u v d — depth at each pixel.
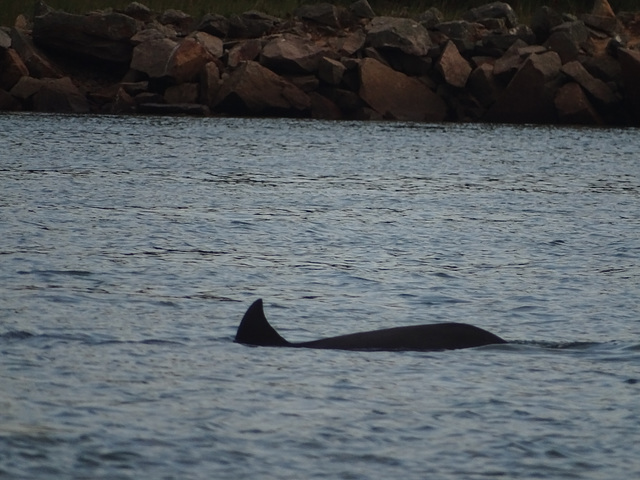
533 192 86.94
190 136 129.62
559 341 40.19
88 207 72.44
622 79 165.38
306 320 43.66
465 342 38.47
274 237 63.50
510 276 53.78
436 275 53.66
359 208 76.00
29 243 58.38
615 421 30.58
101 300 45.50
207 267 53.97
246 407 31.06
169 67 165.38
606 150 125.06
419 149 121.19
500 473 26.77
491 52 173.00
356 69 166.75
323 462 27.19
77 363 35.12
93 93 167.25
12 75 165.75
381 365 35.66
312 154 112.88
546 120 165.62
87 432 28.56
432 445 28.52
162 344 38.16
